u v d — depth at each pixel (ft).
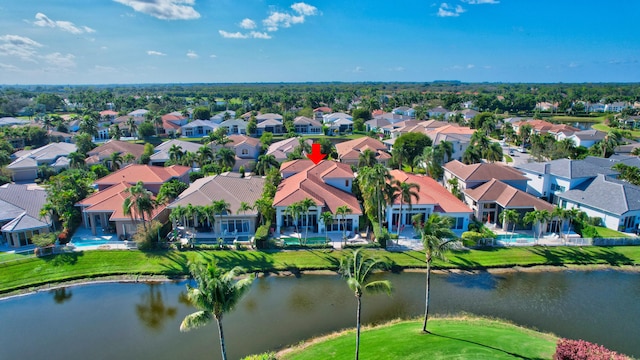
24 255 152.35
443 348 98.89
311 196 179.22
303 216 180.45
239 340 110.01
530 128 408.26
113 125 442.09
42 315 124.98
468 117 565.12
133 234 171.12
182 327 75.25
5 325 119.55
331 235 175.32
